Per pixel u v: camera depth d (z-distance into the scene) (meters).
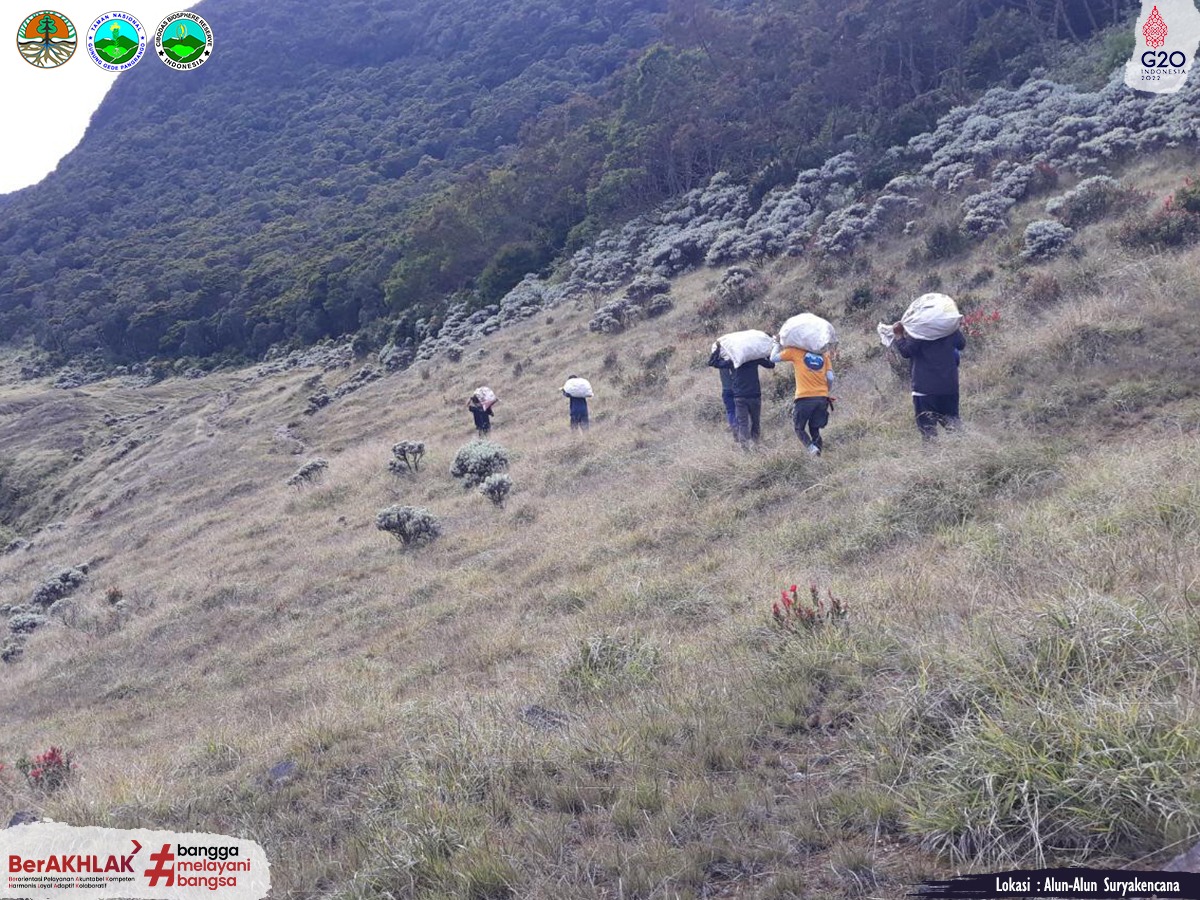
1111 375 9.47
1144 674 3.56
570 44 125.44
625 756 4.35
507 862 3.62
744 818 3.62
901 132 32.12
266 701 8.38
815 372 10.05
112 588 16.75
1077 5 37.25
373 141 122.12
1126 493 6.18
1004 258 18.45
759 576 7.23
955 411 9.30
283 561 15.54
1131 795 2.94
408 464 19.95
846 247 24.50
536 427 20.45
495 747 4.75
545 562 9.97
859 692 4.46
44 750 8.80
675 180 44.69
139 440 48.75
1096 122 23.83
